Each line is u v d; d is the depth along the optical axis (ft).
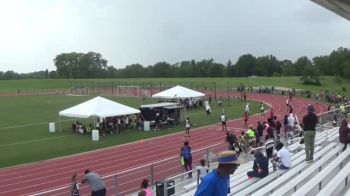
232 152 15.47
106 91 377.71
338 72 516.32
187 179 67.87
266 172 50.03
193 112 221.05
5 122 185.78
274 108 244.83
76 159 110.52
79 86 434.71
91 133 151.74
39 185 85.71
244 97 294.46
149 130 159.63
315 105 260.62
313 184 36.55
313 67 498.28
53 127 157.58
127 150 122.01
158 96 204.03
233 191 45.16
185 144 73.87
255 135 93.09
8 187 84.43
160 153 117.19
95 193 48.67
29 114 214.69
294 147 69.72
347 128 57.26
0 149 124.47
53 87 449.06
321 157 55.01
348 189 37.24
